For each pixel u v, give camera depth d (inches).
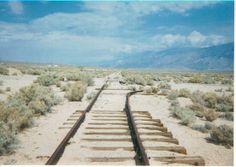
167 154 338.3
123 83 1359.5
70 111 601.0
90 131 419.8
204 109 635.5
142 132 414.3
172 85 1387.8
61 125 474.0
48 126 467.2
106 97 804.6
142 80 1357.0
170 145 371.2
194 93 898.1
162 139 384.8
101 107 643.5
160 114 589.6
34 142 385.4
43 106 563.8
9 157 336.5
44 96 645.9
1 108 463.5
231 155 366.3
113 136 398.9
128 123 467.2
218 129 426.6
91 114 550.6
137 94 904.9
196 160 320.8
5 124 405.4
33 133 426.6
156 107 674.2
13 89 946.1
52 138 402.6
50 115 556.7
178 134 442.0
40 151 353.7
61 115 557.6
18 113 461.7
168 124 502.6
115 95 855.1
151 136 406.0
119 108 633.0
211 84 1563.7
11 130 406.3
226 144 411.8
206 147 391.9
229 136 414.9
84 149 348.5
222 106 690.2
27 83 1178.6
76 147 354.3
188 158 323.0
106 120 498.9
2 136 359.6
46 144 378.3
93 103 678.5
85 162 313.7
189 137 430.9
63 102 717.3
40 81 1144.8
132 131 418.6
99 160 316.5
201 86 1378.0
